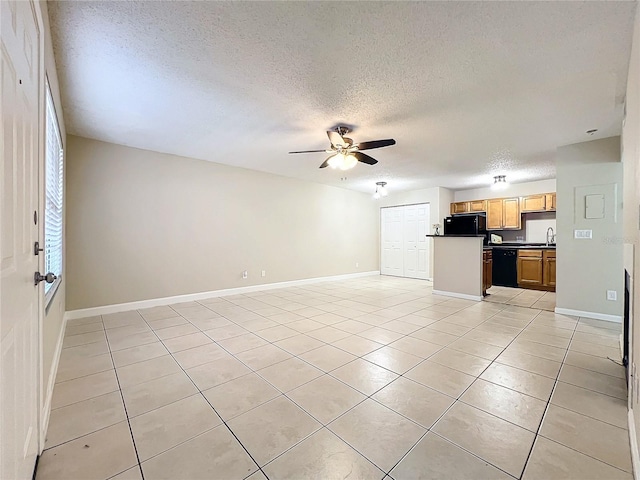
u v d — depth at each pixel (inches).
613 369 90.7
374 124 127.3
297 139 147.4
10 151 37.9
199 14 66.6
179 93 101.9
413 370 90.4
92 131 137.8
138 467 53.2
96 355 101.8
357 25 69.9
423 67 86.5
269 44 76.9
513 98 104.6
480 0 62.2
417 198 292.2
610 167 141.8
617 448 57.5
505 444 58.6
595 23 68.2
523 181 246.5
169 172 175.0
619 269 140.1
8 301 37.3
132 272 162.6
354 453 56.4
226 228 201.0
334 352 104.4
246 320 144.0
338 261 282.5
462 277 198.1
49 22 68.1
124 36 73.7
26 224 46.3
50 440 59.8
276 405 72.2
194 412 69.5
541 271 225.5
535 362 95.7
